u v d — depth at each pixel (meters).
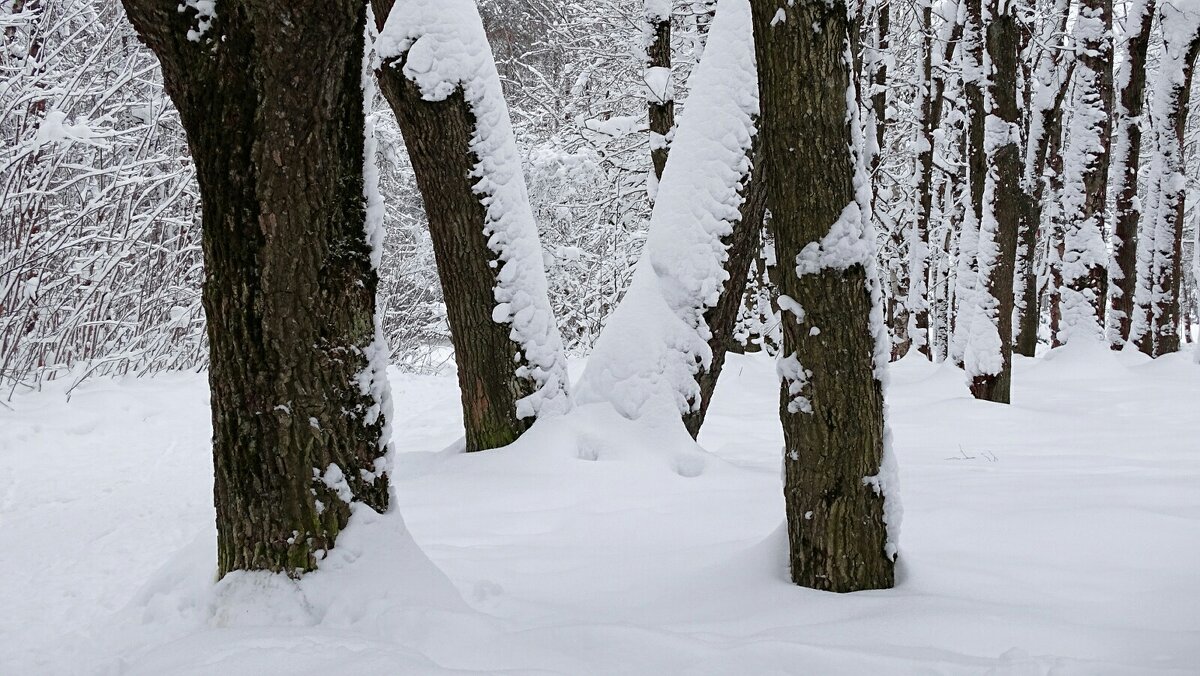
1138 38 15.77
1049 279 20.23
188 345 12.14
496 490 5.54
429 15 6.20
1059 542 3.95
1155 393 11.58
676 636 2.83
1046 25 17.69
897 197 21.23
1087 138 15.41
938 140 18.41
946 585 3.46
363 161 3.26
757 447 8.23
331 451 3.25
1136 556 3.73
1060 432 8.92
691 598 3.50
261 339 3.11
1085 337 15.24
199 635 2.93
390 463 3.48
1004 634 2.85
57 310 10.06
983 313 10.92
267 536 3.19
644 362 6.77
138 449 8.38
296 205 3.05
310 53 2.89
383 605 3.06
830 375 3.40
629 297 7.15
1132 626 2.98
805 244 3.40
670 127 10.63
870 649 2.72
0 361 9.47
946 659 2.58
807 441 3.47
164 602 3.35
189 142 3.01
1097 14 15.15
